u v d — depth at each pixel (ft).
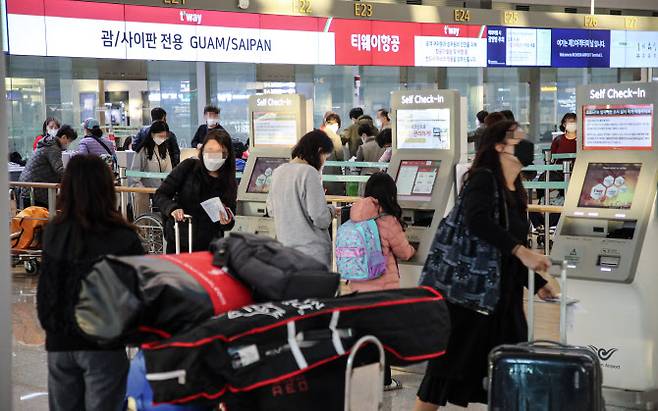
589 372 10.93
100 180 11.14
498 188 12.58
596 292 16.10
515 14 49.42
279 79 44.29
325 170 32.53
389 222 16.24
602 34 52.31
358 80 46.85
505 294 12.76
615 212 15.93
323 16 42.98
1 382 9.97
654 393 15.90
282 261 9.18
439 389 13.09
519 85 53.57
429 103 18.24
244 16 40.52
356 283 16.20
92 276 8.94
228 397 8.52
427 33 46.65
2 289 9.96
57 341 10.93
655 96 15.74
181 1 38.70
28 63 37.55
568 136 35.32
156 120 31.83
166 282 8.76
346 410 8.61
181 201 17.89
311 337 8.55
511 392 11.13
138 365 9.20
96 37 36.73
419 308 9.35
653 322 15.88
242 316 8.44
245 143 43.42
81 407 11.54
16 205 36.60
